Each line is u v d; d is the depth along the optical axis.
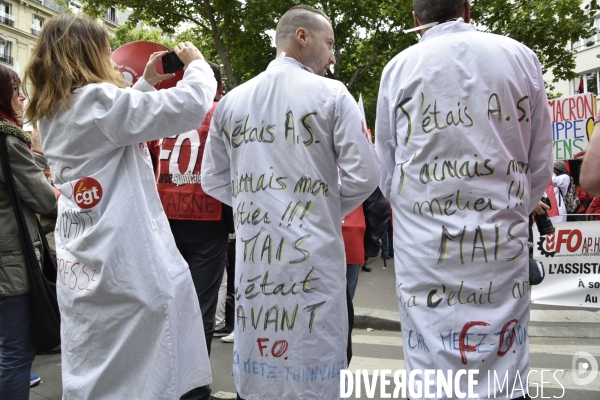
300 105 2.04
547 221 3.88
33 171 2.49
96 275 1.91
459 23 1.94
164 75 2.24
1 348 2.45
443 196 1.82
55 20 2.02
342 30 15.84
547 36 14.54
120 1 14.38
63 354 2.04
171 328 1.94
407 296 1.89
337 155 2.08
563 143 6.42
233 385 3.53
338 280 2.06
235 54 16.05
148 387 1.90
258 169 2.07
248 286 2.06
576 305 4.88
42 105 1.94
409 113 1.92
